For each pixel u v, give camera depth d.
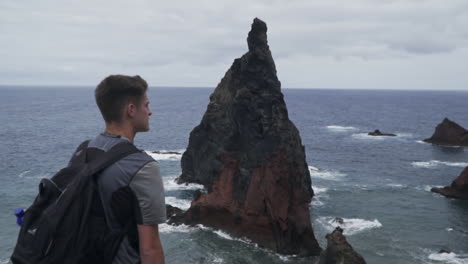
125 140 3.43
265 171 44.88
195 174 69.25
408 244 44.69
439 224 51.53
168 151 105.12
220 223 47.09
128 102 3.49
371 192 67.56
